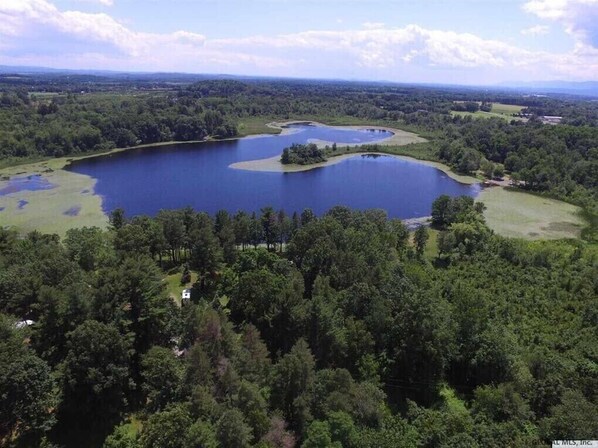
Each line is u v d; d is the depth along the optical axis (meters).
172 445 54.56
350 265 102.88
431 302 83.88
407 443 59.19
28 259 101.19
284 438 58.31
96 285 80.50
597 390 68.81
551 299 114.75
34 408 64.25
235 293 96.69
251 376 68.62
